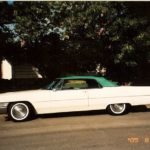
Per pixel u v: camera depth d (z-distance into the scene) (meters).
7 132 7.71
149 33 12.95
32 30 15.32
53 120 9.29
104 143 6.29
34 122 9.05
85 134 7.17
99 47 14.45
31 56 20.97
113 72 16.28
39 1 14.79
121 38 13.55
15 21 15.29
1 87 20.31
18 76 24.95
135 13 13.04
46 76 22.34
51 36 18.61
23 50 20.20
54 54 19.48
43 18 15.48
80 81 9.90
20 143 6.55
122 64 15.45
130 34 13.55
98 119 9.21
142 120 8.89
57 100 9.52
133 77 16.30
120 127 7.89
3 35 16.67
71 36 14.69
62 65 19.55
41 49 19.80
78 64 17.12
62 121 9.06
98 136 6.93
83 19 13.09
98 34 13.97
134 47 13.44
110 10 12.69
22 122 9.13
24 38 16.02
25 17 14.88
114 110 9.92
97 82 9.97
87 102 9.70
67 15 14.23
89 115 10.05
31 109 9.48
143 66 15.70
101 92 9.79
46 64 21.12
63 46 17.94
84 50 14.75
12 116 9.23
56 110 9.56
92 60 15.85
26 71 24.92
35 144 6.41
